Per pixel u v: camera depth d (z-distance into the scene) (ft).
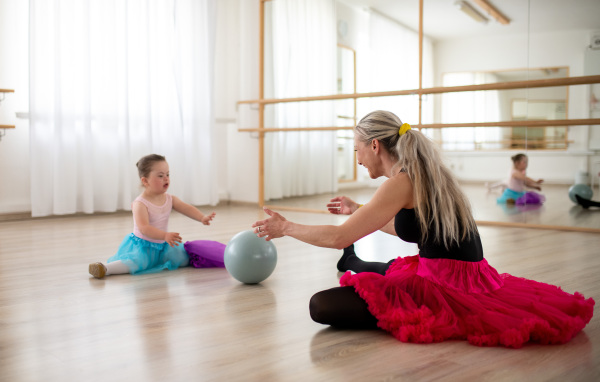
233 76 17.29
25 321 5.30
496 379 3.88
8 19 12.59
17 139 12.89
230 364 4.17
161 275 7.38
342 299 4.96
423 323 4.65
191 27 15.58
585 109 12.16
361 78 14.57
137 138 14.47
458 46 13.46
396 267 5.70
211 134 16.12
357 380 3.87
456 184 4.99
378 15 14.26
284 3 15.75
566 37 12.35
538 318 4.59
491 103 13.12
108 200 13.85
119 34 13.88
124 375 3.96
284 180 16.05
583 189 12.16
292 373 4.00
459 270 4.96
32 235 10.61
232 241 6.82
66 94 13.08
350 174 14.90
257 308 5.76
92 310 5.68
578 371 4.01
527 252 9.09
